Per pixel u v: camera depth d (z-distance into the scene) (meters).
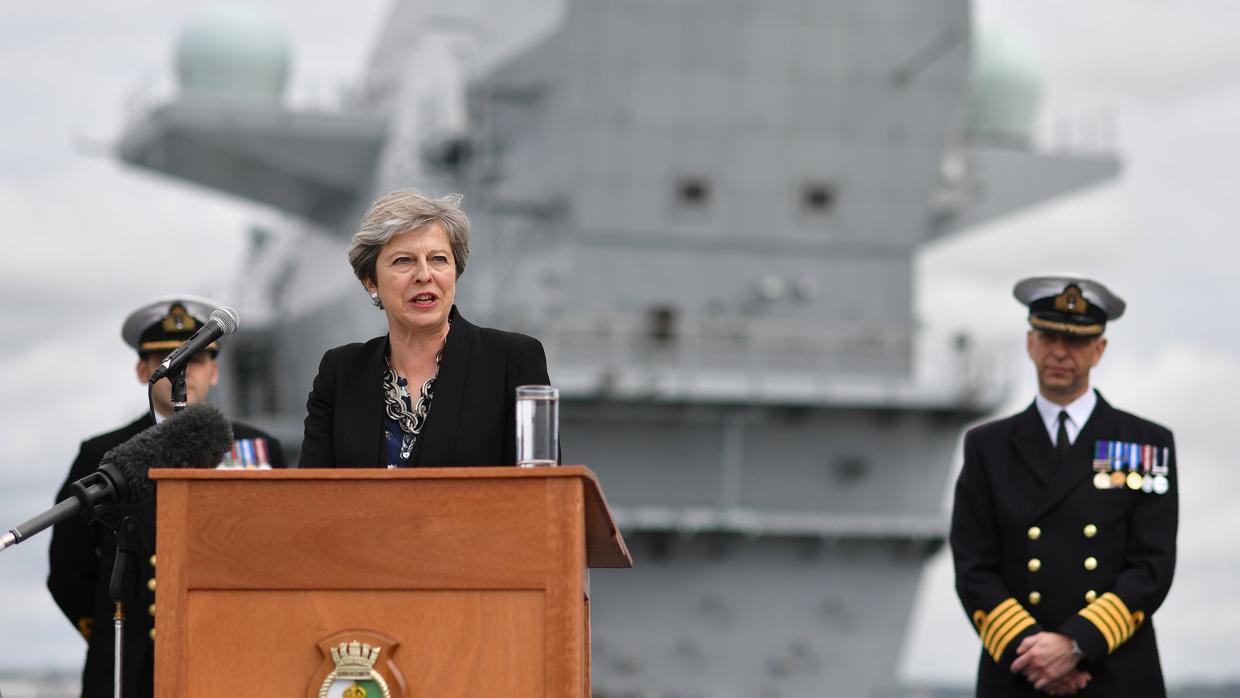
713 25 41.75
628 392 42.53
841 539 44.97
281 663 6.23
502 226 44.53
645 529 43.78
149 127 50.19
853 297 44.00
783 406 44.00
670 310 43.22
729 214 43.09
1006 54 53.41
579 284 42.78
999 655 9.48
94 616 9.66
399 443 7.28
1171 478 9.73
